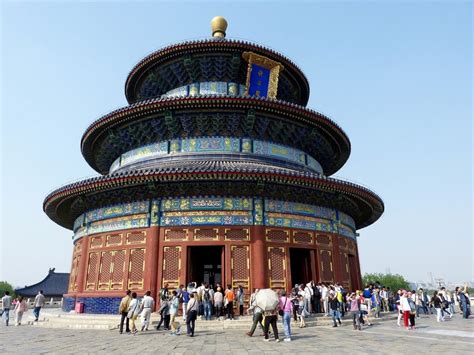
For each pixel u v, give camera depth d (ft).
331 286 94.07
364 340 61.00
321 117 112.98
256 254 90.63
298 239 97.71
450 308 114.32
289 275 92.79
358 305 78.59
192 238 92.12
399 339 62.13
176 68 132.16
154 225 93.45
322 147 128.57
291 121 113.80
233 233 92.48
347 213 120.16
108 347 55.36
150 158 111.65
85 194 103.86
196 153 108.47
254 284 88.79
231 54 127.65
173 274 89.81
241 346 54.90
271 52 129.80
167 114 106.01
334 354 47.96
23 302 102.32
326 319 87.97
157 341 60.90
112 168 129.90
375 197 111.04
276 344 56.90
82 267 103.65
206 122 109.70
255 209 94.27
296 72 139.64
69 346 57.21
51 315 100.27
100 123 114.01
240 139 110.83
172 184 94.43
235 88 131.34
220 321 79.61
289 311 62.23
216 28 148.25
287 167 113.19
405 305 82.33
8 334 75.36
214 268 134.00
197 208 93.86
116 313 91.30
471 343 57.31
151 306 76.79
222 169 88.02
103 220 103.71
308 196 102.27
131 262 94.12
